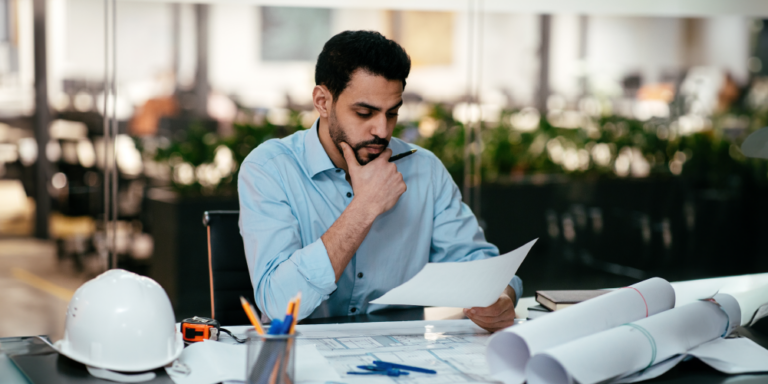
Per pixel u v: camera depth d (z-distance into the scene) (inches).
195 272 132.8
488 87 191.5
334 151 49.2
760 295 51.1
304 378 31.4
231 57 172.1
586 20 195.9
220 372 31.8
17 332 109.2
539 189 167.8
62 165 141.6
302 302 42.2
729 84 204.8
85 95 144.8
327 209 50.4
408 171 53.5
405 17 185.5
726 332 38.1
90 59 145.4
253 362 29.0
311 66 178.7
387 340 38.9
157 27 162.6
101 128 144.9
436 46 187.5
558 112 193.3
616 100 197.8
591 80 197.3
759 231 186.4
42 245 139.2
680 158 185.6
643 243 179.0
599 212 174.1
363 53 42.3
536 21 193.2
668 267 181.0
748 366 34.1
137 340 31.6
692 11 130.6
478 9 142.9
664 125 191.9
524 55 193.3
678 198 181.8
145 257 139.6
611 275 169.2
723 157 186.5
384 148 44.6
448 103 182.4
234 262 55.7
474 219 55.7
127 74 158.1
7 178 138.9
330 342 38.1
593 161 180.5
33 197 139.5
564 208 170.9
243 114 166.4
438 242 54.2
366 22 183.0
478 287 37.6
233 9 171.3
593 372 29.3
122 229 139.3
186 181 141.4
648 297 36.4
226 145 145.3
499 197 164.6
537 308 43.4
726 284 55.4
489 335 40.8
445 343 38.6
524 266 167.0
